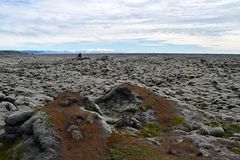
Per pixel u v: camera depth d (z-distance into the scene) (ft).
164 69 299.99
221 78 231.91
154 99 96.58
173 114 91.66
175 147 69.92
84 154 62.23
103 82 201.36
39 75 243.81
